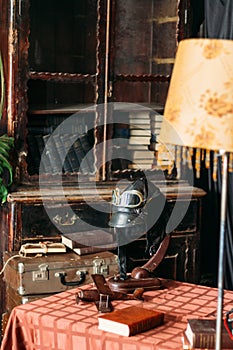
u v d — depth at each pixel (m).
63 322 3.24
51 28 5.41
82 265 4.39
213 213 5.52
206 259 5.76
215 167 2.78
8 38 4.61
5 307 4.71
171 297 3.67
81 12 5.42
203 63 2.62
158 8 5.51
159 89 5.63
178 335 3.11
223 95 2.58
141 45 5.57
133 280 3.77
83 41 5.43
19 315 3.41
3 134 4.70
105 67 4.95
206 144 2.60
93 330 3.14
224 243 2.70
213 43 2.62
